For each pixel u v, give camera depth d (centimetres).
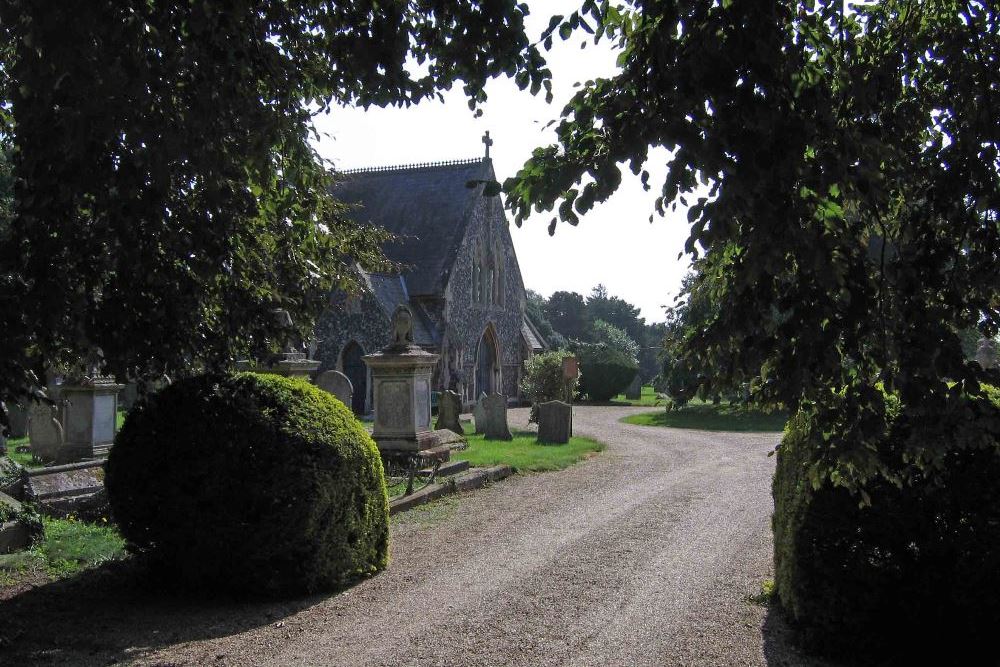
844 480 455
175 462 709
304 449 718
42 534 880
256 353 793
